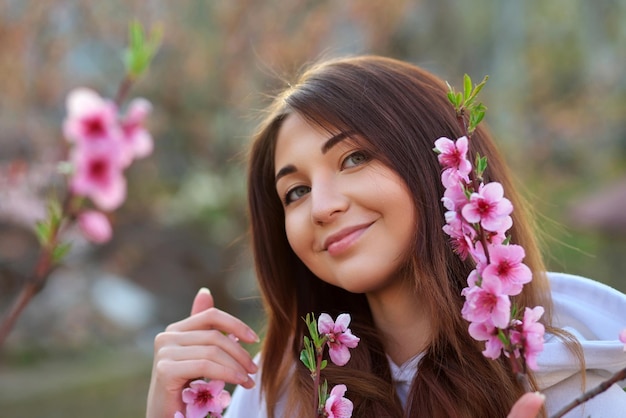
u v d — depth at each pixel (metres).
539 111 17.44
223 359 1.68
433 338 1.64
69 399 7.36
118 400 7.40
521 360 1.28
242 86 8.11
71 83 7.84
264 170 1.93
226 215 9.55
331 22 8.20
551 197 15.38
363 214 1.61
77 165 1.46
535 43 17.98
